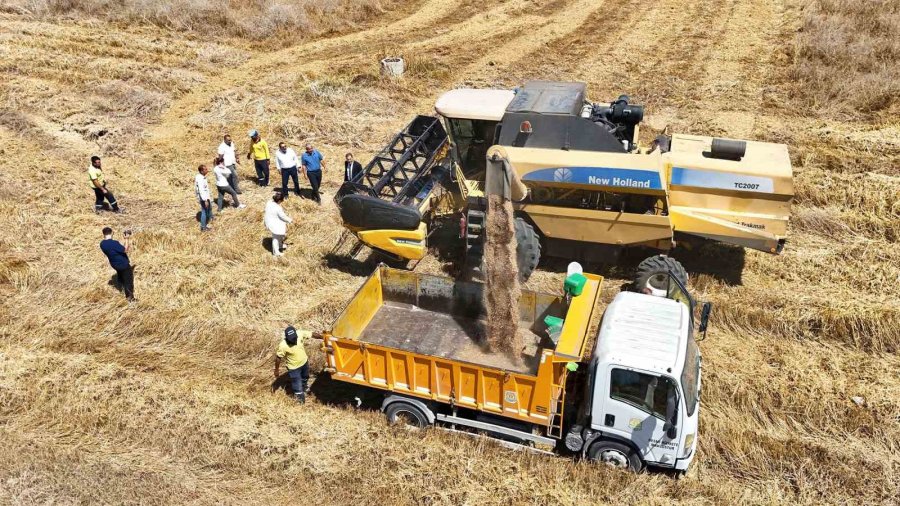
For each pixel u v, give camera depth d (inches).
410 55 937.5
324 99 813.2
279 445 358.0
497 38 1043.3
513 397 337.1
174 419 376.5
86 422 376.8
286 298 484.7
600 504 323.0
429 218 508.1
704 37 1005.2
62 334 448.5
